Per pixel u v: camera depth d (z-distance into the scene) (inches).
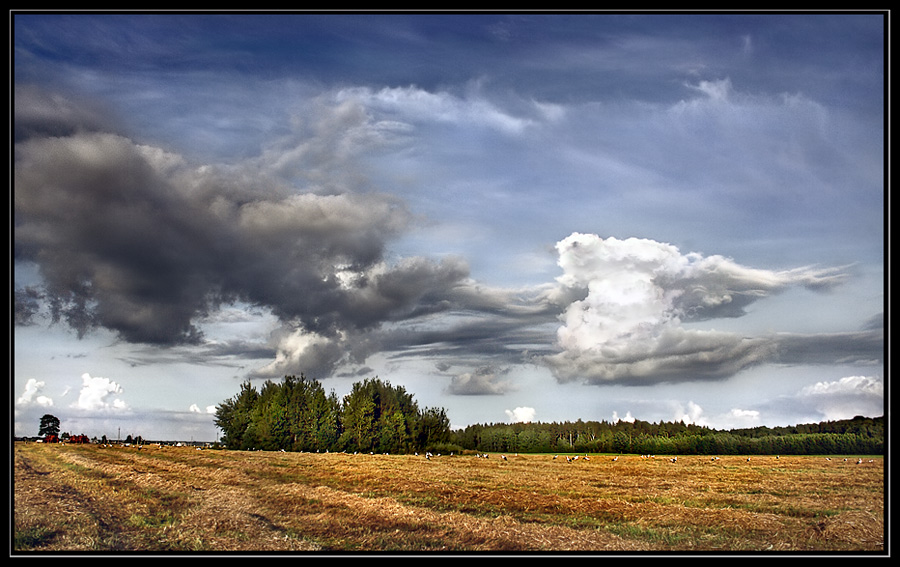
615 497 1103.6
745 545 796.0
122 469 1342.3
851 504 1044.5
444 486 1200.8
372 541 807.1
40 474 1243.8
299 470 1389.0
